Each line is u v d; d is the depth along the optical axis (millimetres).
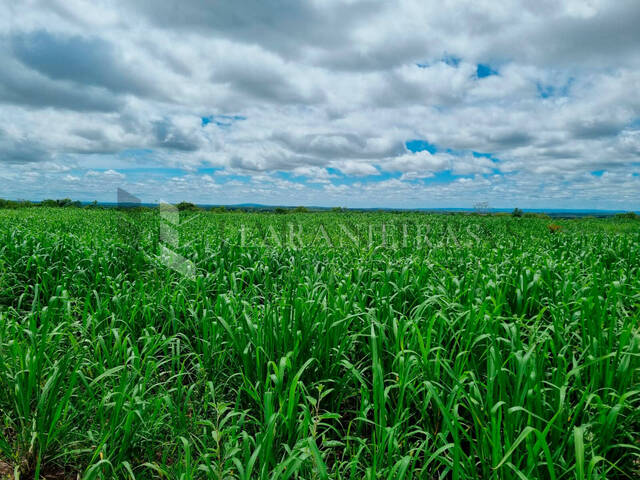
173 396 3178
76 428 2607
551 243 9539
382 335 3074
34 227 11492
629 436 2352
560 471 2168
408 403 2699
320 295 3500
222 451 2439
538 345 2766
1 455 2539
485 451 2191
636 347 2504
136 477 2314
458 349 3328
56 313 4059
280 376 2527
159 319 4453
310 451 1984
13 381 2707
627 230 15430
